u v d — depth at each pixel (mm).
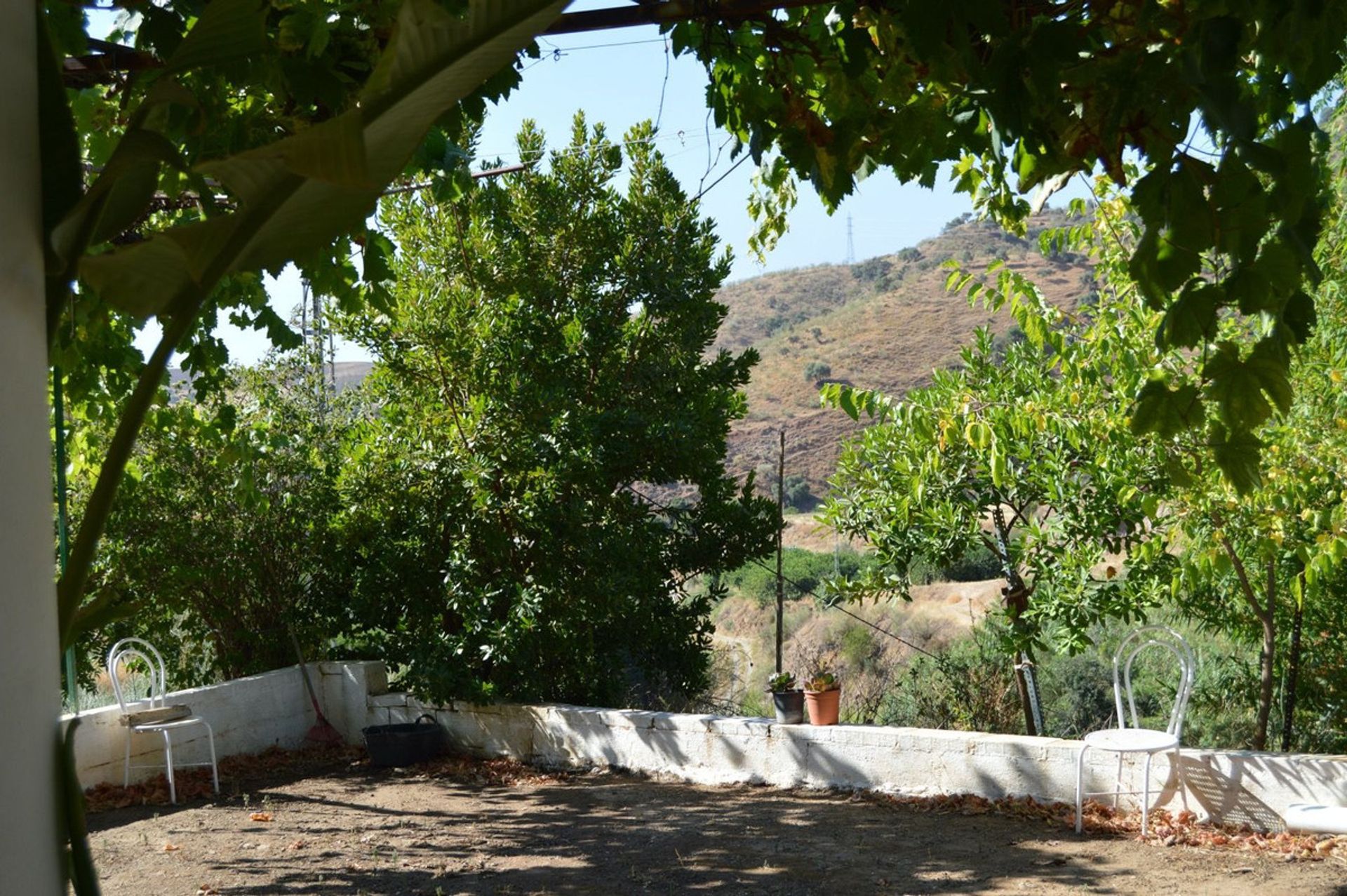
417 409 9500
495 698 8836
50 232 1088
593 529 8977
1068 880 5379
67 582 1129
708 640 10492
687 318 10445
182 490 9242
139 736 8078
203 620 9766
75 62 3154
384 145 1325
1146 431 2439
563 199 10109
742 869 5859
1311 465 6445
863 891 5410
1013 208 3930
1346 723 7676
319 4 3164
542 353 9406
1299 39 2162
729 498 10352
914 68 2936
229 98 4152
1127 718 10617
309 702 9477
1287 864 5441
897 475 8281
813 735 7422
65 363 5227
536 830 6785
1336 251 6578
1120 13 2416
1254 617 7645
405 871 6035
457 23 1252
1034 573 7879
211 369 6039
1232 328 6207
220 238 1252
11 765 923
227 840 6676
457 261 9828
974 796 6840
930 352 60656
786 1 3010
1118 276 6941
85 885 1010
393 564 9055
